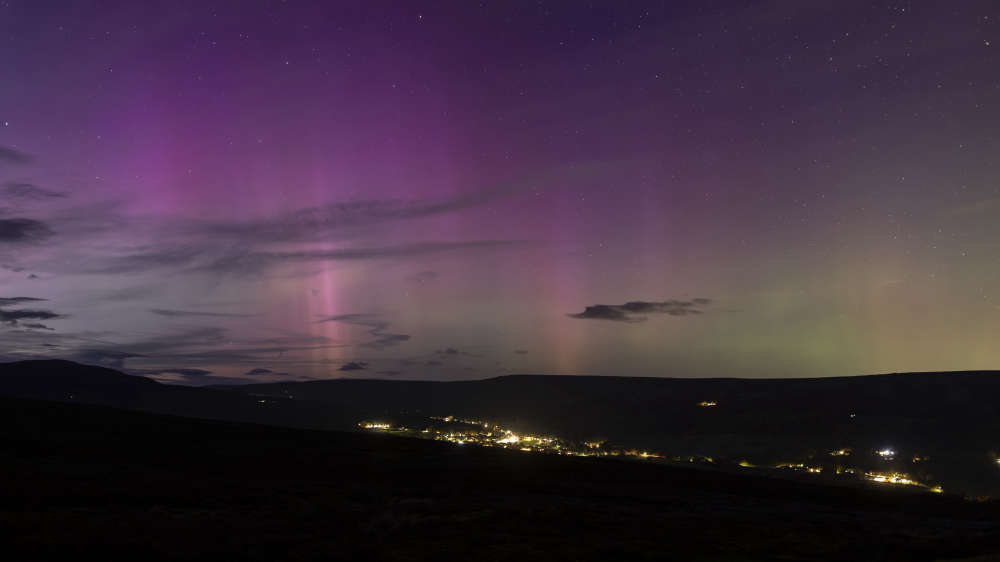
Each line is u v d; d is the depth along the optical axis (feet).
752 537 79.25
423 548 63.87
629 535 76.33
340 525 72.90
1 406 178.40
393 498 96.68
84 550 54.60
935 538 81.71
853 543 76.69
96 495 82.79
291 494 95.86
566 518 84.02
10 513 67.31
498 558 61.72
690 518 91.56
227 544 59.98
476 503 94.43
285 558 57.21
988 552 73.61
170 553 55.52
